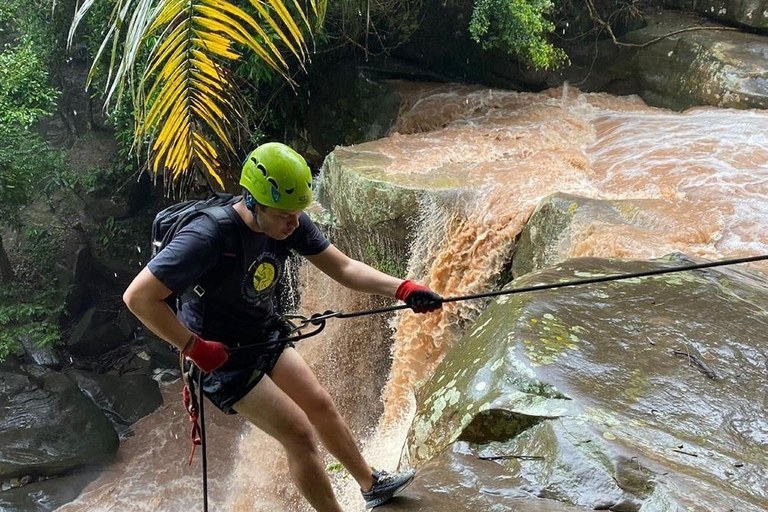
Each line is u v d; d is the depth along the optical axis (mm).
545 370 2850
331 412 2648
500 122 10727
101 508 10281
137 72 9523
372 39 12352
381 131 11703
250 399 2539
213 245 2354
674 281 3795
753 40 10938
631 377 2902
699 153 8430
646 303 3529
